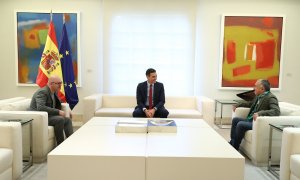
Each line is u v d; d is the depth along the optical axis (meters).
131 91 5.59
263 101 3.51
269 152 3.10
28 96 5.60
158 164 1.92
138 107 4.28
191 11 5.42
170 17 5.45
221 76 5.54
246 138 3.48
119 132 2.62
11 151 2.46
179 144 2.25
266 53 5.48
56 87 3.65
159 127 2.66
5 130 2.47
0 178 2.27
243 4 5.44
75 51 5.46
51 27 4.65
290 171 2.52
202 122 3.22
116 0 5.40
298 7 5.43
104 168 1.92
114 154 1.95
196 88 5.61
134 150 2.06
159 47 5.50
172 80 5.56
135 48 5.51
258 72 5.52
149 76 4.25
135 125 2.68
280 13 5.45
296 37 5.49
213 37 5.53
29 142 3.16
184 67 5.53
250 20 5.42
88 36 5.50
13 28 5.45
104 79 5.54
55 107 3.79
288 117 3.17
